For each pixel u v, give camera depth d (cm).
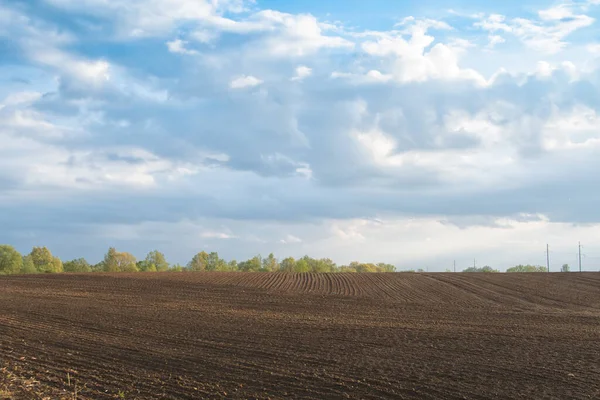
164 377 1202
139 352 1509
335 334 1931
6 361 1357
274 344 1678
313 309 2995
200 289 4244
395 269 12556
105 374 1228
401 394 1073
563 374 1264
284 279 5462
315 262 10194
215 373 1246
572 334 2030
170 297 3566
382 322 2377
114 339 1744
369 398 1047
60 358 1412
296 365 1345
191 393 1066
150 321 2241
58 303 2961
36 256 8806
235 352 1526
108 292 3834
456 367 1340
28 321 2175
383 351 1576
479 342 1783
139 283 4653
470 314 2841
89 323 2144
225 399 1027
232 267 10712
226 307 2995
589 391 1102
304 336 1866
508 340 1839
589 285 4847
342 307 3141
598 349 1653
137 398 1025
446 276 5894
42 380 1164
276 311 2834
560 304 3538
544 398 1049
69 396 1031
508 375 1248
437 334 1975
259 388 1111
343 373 1255
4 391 1050
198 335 1855
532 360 1449
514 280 5366
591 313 2975
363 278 5647
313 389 1108
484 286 4803
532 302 3650
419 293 4222
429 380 1191
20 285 4344
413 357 1480
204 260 10194
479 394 1077
